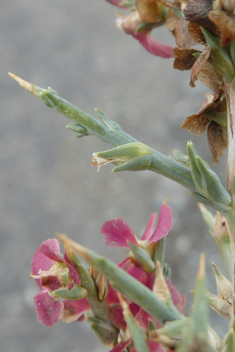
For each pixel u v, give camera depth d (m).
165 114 0.51
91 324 0.11
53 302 0.11
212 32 0.10
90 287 0.10
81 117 0.10
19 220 0.44
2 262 0.41
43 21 0.66
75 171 0.48
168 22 0.12
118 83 0.56
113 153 0.10
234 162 0.10
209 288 0.36
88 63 0.59
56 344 0.36
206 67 0.10
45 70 0.58
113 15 0.66
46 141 0.51
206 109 0.10
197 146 0.46
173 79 0.56
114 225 0.11
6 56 0.60
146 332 0.10
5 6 0.69
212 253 0.39
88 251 0.09
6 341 0.36
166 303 0.09
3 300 0.39
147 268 0.11
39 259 0.11
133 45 0.62
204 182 0.10
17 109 0.54
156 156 0.10
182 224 0.42
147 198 0.45
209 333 0.11
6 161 0.49
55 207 0.45
